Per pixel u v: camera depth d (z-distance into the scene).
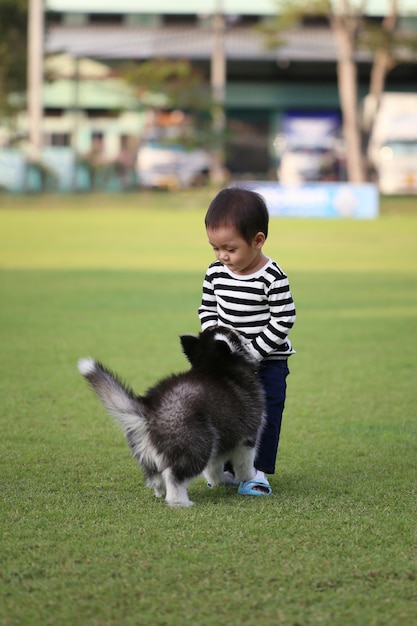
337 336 13.44
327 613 4.32
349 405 9.40
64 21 64.62
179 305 16.36
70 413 8.87
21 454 7.37
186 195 49.34
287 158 61.56
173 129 56.25
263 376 6.54
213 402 6.03
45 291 17.97
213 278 6.55
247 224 6.18
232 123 63.62
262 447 6.48
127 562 4.87
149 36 63.53
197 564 4.85
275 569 4.79
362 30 52.91
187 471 5.93
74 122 62.75
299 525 5.53
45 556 4.95
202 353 6.24
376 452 7.62
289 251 27.05
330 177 61.31
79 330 13.67
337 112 65.25
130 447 6.08
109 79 62.28
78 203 45.47
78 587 4.56
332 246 28.59
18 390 9.82
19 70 59.53
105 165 52.03
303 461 7.34
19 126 62.59
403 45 52.06
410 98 62.50
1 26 58.91
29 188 49.94
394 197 49.09
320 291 18.53
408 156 59.72
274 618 4.27
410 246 28.88
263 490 6.33
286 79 66.12
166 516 5.69
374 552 5.07
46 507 5.88
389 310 16.02
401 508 5.95
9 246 27.09
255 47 62.22
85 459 7.24
